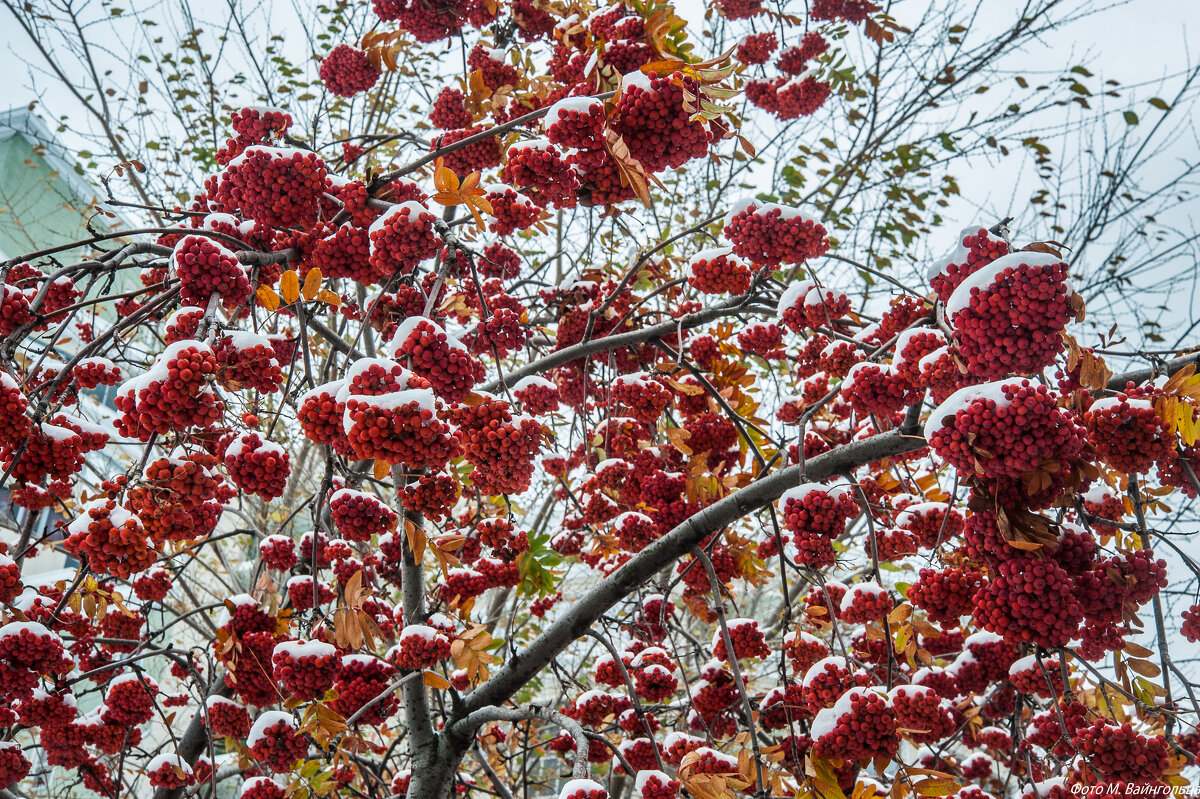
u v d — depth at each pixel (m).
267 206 2.57
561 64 3.81
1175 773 2.35
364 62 4.15
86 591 2.79
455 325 4.29
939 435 2.17
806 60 5.18
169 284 2.39
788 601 3.29
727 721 4.00
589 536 4.69
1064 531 2.30
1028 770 2.95
